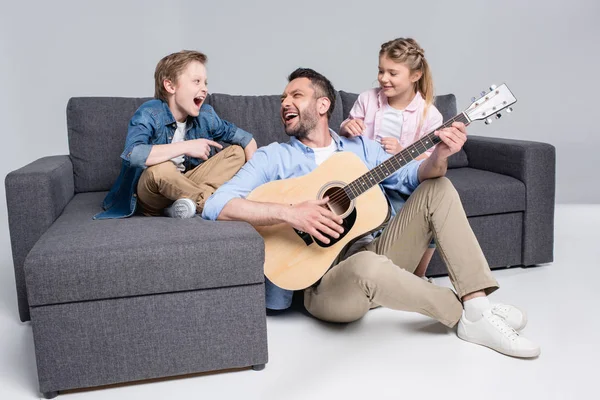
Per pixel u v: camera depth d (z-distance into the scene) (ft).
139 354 6.03
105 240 6.10
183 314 6.07
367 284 6.40
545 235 9.46
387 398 5.82
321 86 7.54
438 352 6.68
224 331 6.18
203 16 14.17
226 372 6.39
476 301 6.72
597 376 6.12
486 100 6.74
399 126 9.47
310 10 14.39
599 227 11.48
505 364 6.39
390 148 8.50
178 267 5.95
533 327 7.26
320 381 6.16
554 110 15.71
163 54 14.25
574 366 6.32
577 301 8.06
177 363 6.12
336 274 6.67
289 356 6.68
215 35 14.25
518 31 15.19
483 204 9.05
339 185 7.09
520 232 9.40
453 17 14.78
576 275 9.09
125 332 5.97
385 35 14.66
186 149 7.43
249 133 8.88
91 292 5.82
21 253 7.62
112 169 9.42
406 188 7.59
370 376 6.22
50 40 13.93
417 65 9.14
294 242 6.92
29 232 7.57
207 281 6.05
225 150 8.32
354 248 7.47
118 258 5.83
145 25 14.06
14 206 7.50
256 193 7.06
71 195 9.06
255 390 6.01
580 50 15.65
